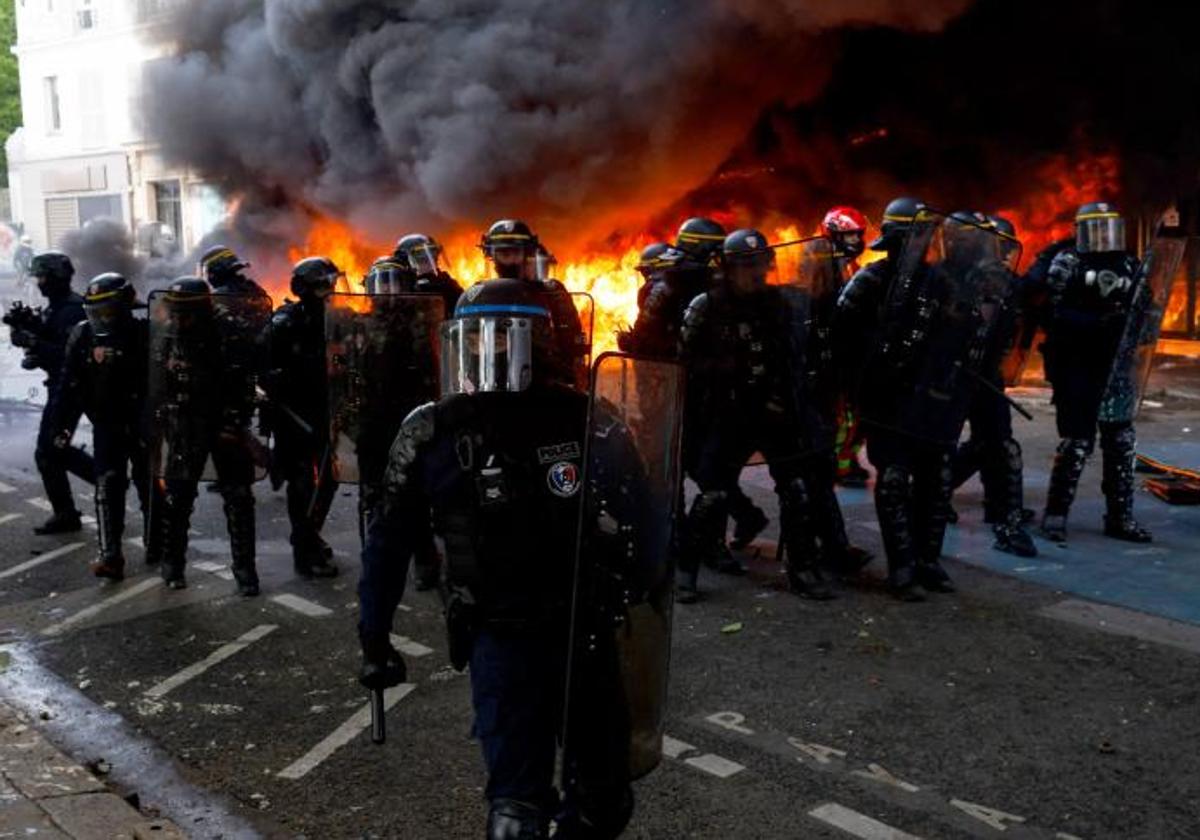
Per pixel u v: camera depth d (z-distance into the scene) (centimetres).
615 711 270
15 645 529
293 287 604
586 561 263
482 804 367
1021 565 603
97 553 682
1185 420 1001
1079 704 430
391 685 286
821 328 550
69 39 3047
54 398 711
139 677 487
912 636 506
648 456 277
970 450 655
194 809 370
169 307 573
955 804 358
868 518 709
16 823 347
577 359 544
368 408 549
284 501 825
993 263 558
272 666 495
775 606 552
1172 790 364
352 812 365
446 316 633
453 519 268
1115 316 616
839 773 380
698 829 345
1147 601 541
